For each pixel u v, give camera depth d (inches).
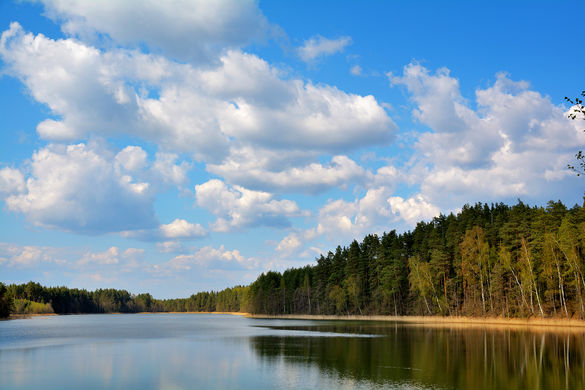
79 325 5255.9
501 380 1318.9
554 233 3646.7
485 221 4763.8
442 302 4680.1
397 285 5241.1
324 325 4384.8
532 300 3833.7
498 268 4030.5
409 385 1254.3
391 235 5812.0
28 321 6855.3
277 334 3184.1
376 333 3065.9
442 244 4982.8
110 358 1841.8
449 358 1761.8
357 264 6131.9
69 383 1295.5
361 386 1238.3
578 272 3420.3
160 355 1935.3
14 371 1507.1
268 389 1201.4
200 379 1348.4
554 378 1344.7
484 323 4128.9
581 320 3408.0
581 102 843.4
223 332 3577.8
